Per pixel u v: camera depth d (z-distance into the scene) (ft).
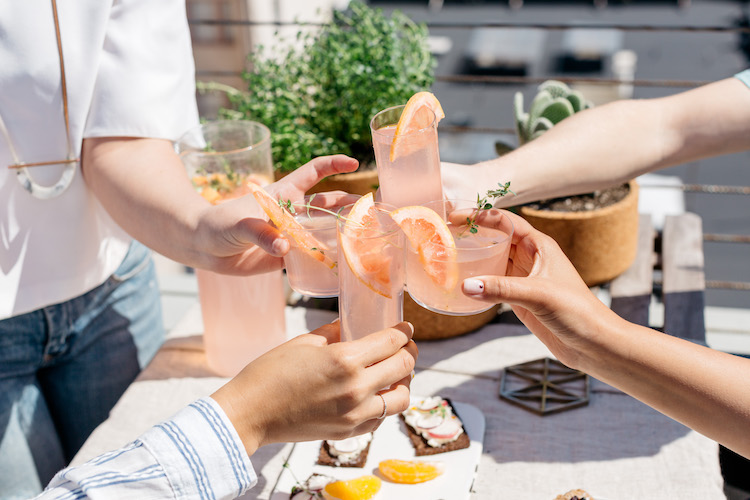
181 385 4.99
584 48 45.50
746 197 33.04
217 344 4.99
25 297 4.93
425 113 3.65
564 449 4.30
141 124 4.58
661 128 4.95
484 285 3.19
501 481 4.11
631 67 43.55
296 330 5.46
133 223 4.54
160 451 3.16
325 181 5.33
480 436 4.34
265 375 3.30
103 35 4.43
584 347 3.32
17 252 4.81
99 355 5.74
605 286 5.90
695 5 51.85
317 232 3.79
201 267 4.42
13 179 4.65
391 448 4.32
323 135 5.88
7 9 4.26
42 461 5.49
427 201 3.77
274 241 3.71
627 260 5.67
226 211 4.00
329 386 3.25
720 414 3.21
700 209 32.30
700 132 4.92
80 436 5.97
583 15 52.11
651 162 4.95
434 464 4.09
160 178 4.46
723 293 27.07
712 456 4.17
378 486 3.98
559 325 3.26
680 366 3.22
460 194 4.55
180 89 4.83
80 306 5.41
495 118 39.70
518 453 4.29
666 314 5.49
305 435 3.42
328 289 3.98
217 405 3.26
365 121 5.74
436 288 3.55
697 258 6.16
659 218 14.53
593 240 5.40
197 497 3.21
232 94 6.30
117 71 4.52
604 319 3.26
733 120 4.89
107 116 4.56
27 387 5.34
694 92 5.02
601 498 3.81
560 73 43.37
